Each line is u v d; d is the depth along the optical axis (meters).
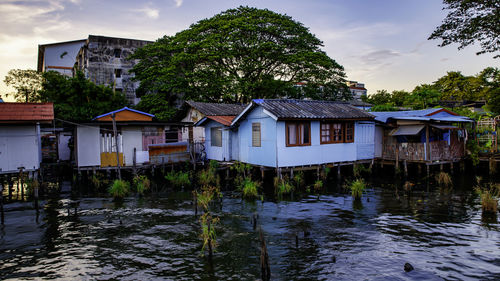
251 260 8.04
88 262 8.05
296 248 8.72
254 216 10.54
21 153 16.94
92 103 27.94
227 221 11.16
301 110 17.62
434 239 9.16
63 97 28.20
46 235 10.01
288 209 12.63
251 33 30.95
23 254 8.59
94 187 17.70
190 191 16.30
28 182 16.58
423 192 15.32
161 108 31.56
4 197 15.78
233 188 16.83
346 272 7.32
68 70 47.31
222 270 7.52
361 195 14.33
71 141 24.95
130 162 20.66
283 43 32.12
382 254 8.23
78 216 12.02
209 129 22.62
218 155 21.55
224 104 28.56
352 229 10.16
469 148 21.09
